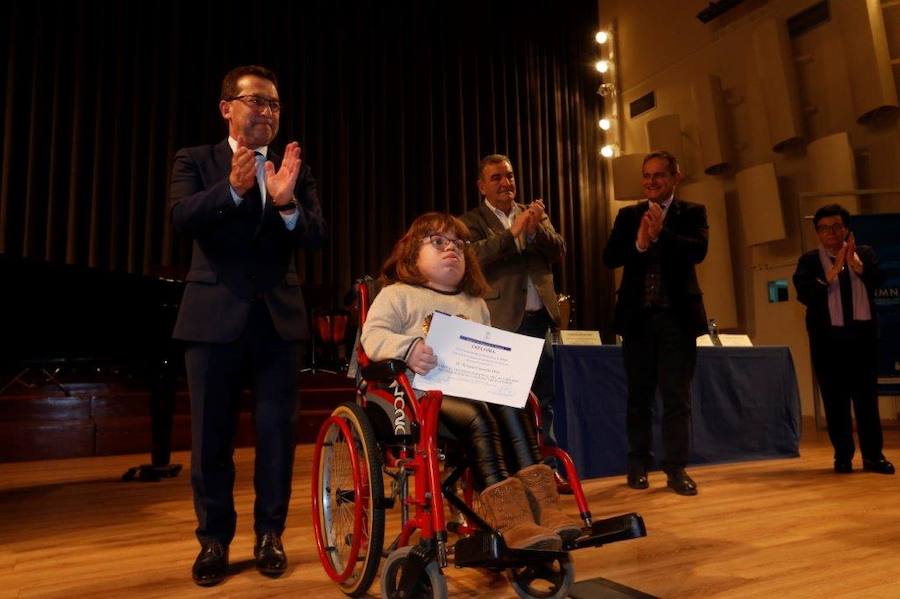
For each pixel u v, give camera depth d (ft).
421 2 28.37
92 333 10.13
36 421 16.01
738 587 5.23
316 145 25.80
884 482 10.00
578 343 11.47
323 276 25.35
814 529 7.11
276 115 6.06
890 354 16.74
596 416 10.68
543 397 8.46
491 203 8.79
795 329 22.93
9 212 20.99
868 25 20.58
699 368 12.06
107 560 6.53
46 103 21.91
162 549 6.98
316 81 26.05
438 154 28.02
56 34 22.07
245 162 5.33
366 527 5.31
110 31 22.99
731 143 25.35
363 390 5.71
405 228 26.94
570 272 29.89
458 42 28.96
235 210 5.70
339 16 26.78
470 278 5.85
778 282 23.49
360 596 5.14
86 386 17.79
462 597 5.17
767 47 23.31
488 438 4.65
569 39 31.50
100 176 22.27
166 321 11.20
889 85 20.30
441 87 28.32
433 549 4.35
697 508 8.29
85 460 15.38
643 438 9.93
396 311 5.41
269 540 5.94
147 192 22.90
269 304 5.94
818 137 22.50
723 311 24.25
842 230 10.91
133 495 10.40
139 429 16.66
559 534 4.38
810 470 11.34
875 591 5.10
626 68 30.68
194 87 24.00
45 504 9.65
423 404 4.54
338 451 6.05
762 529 7.14
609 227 30.99
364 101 27.04
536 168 29.81
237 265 5.94
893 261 17.10
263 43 25.23
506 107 29.45
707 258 24.82
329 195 25.72
